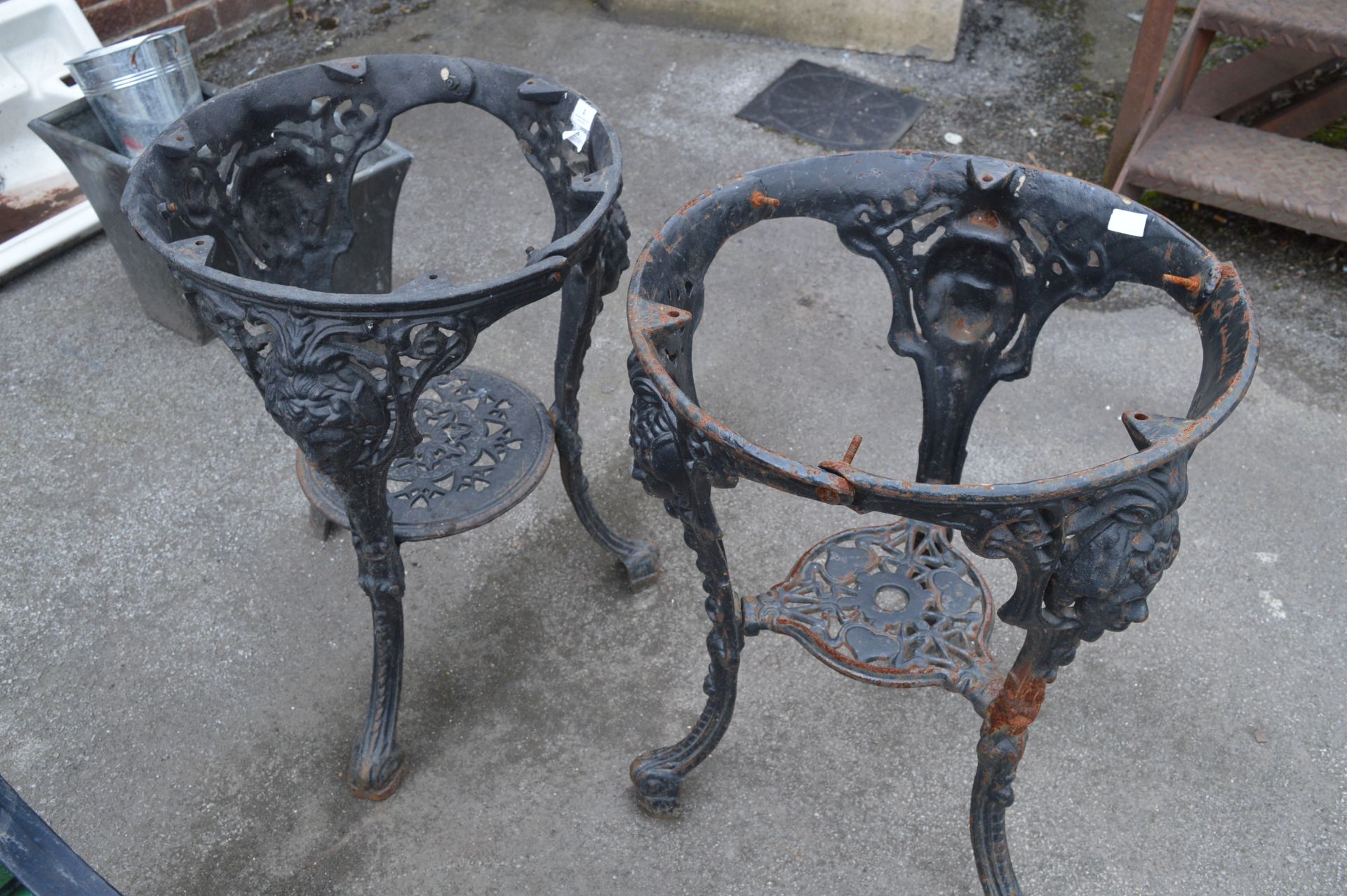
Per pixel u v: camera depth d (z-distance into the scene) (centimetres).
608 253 164
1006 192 146
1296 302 284
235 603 214
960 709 195
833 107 360
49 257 300
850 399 260
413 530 172
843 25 385
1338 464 240
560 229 185
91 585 217
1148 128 296
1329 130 348
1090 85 372
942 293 161
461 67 174
